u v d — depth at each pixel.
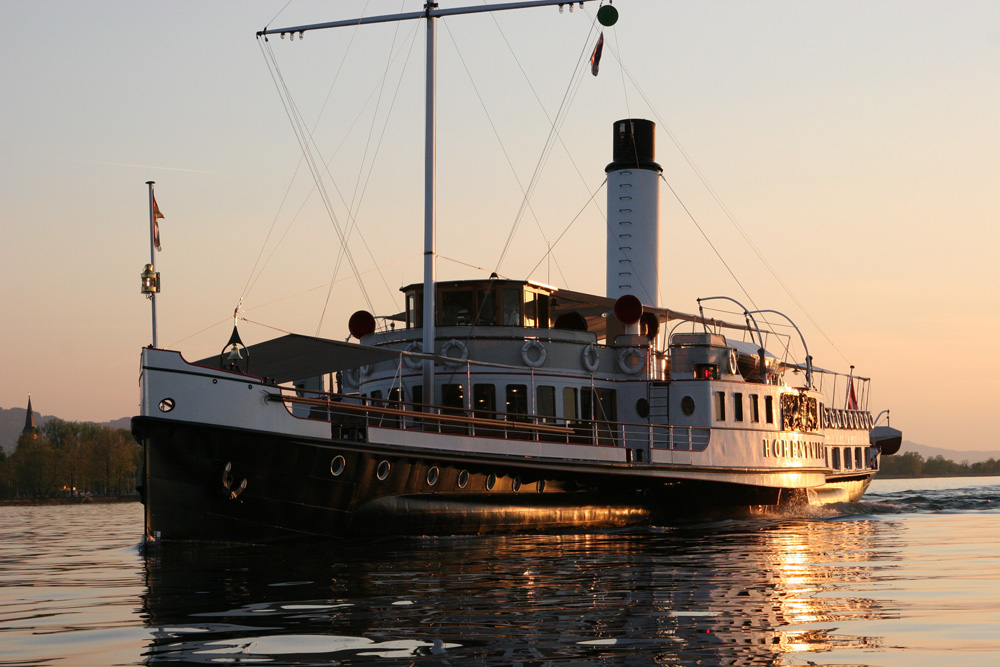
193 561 19.84
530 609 13.12
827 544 23.59
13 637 11.66
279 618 12.58
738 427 32.09
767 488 33.47
